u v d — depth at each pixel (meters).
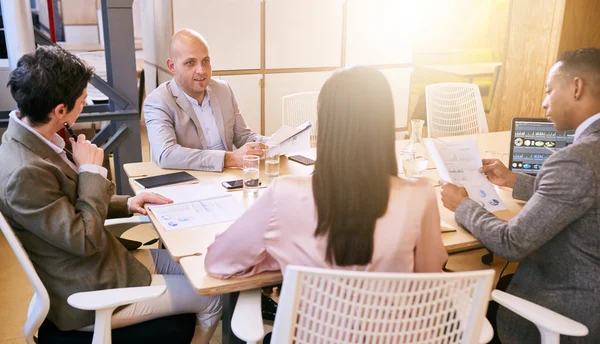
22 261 1.39
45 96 1.50
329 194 1.14
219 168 2.27
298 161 2.41
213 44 4.11
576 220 1.45
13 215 1.47
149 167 2.33
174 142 2.38
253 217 1.25
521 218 1.47
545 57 4.56
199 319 1.74
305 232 1.19
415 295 1.09
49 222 1.47
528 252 1.47
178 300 1.68
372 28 4.59
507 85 4.98
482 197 1.93
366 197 1.14
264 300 2.20
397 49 4.75
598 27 4.54
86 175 1.60
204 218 1.77
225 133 2.67
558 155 1.44
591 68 1.49
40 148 1.53
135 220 2.00
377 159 1.13
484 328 1.33
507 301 1.39
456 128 3.35
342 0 4.39
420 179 1.24
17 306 2.52
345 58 4.57
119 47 3.28
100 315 1.39
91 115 3.29
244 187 1.97
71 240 1.48
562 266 1.50
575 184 1.38
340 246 1.16
